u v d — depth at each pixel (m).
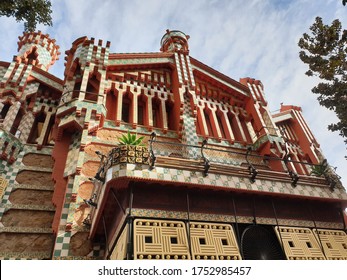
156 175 8.30
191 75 18.03
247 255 8.29
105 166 9.03
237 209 9.14
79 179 10.95
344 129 12.61
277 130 17.02
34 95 15.67
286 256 8.51
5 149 12.59
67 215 10.14
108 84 15.92
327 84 12.73
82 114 12.88
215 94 18.98
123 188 8.31
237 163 15.23
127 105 16.41
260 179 9.73
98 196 9.38
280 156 15.67
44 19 10.21
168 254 7.19
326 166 11.36
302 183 10.27
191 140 14.63
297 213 9.88
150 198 8.24
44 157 13.61
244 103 19.48
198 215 8.47
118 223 8.55
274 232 9.11
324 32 12.16
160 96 16.97
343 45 12.13
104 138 13.32
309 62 12.74
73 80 14.91
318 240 9.34
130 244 7.09
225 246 7.96
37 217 11.45
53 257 9.06
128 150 8.64
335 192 10.50
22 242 10.61
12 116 13.84
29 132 14.30
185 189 8.75
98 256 9.55
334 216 10.41
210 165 9.18
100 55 15.93
